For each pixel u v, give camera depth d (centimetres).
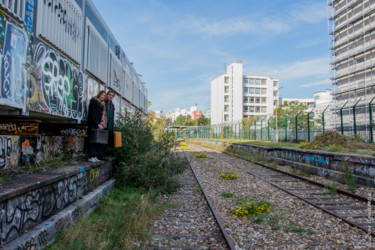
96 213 585
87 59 764
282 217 593
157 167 849
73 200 536
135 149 859
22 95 451
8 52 412
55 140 692
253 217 595
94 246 412
